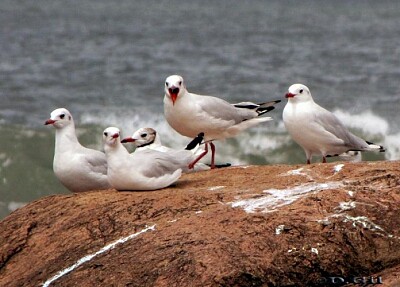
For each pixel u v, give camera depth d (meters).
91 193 13.31
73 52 48.41
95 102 33.47
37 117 31.14
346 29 64.50
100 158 15.02
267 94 35.28
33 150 26.70
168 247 11.15
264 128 26.69
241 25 68.31
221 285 10.57
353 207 11.70
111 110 31.62
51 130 27.70
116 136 12.81
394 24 69.31
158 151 13.59
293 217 11.45
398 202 11.88
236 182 13.25
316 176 13.16
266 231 11.23
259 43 53.66
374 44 53.16
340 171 13.25
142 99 34.09
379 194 12.02
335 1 105.75
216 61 44.72
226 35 59.34
